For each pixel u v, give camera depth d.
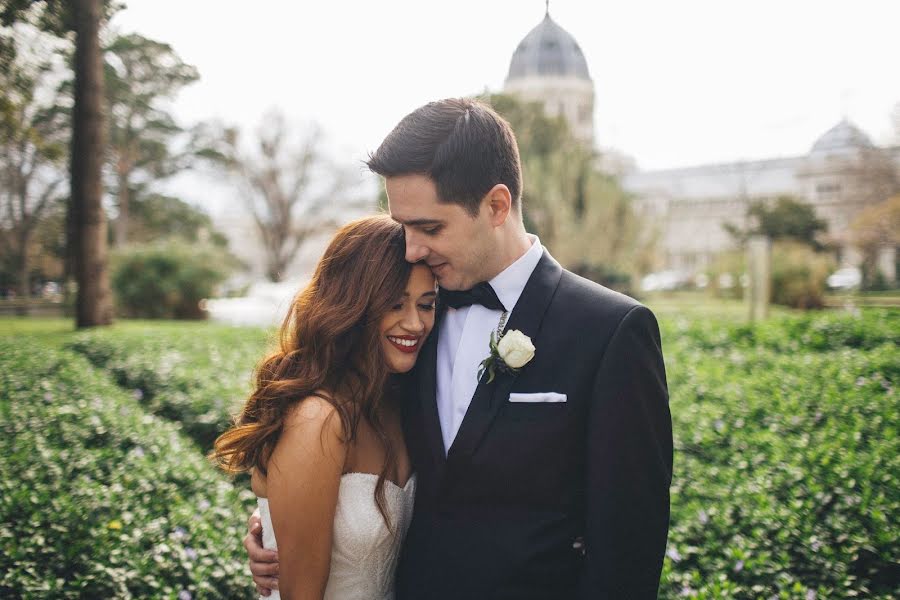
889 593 2.48
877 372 5.25
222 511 3.40
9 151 11.61
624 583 1.45
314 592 1.62
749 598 2.45
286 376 1.73
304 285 1.85
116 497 3.14
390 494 1.75
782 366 5.96
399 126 1.58
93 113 10.12
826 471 3.21
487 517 1.57
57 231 23.02
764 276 11.34
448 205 1.53
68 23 9.46
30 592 2.38
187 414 5.07
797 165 56.22
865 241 29.34
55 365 6.13
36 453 3.56
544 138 25.31
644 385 1.51
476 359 1.68
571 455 1.54
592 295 1.63
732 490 3.27
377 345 1.73
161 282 17.58
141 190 32.16
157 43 13.59
